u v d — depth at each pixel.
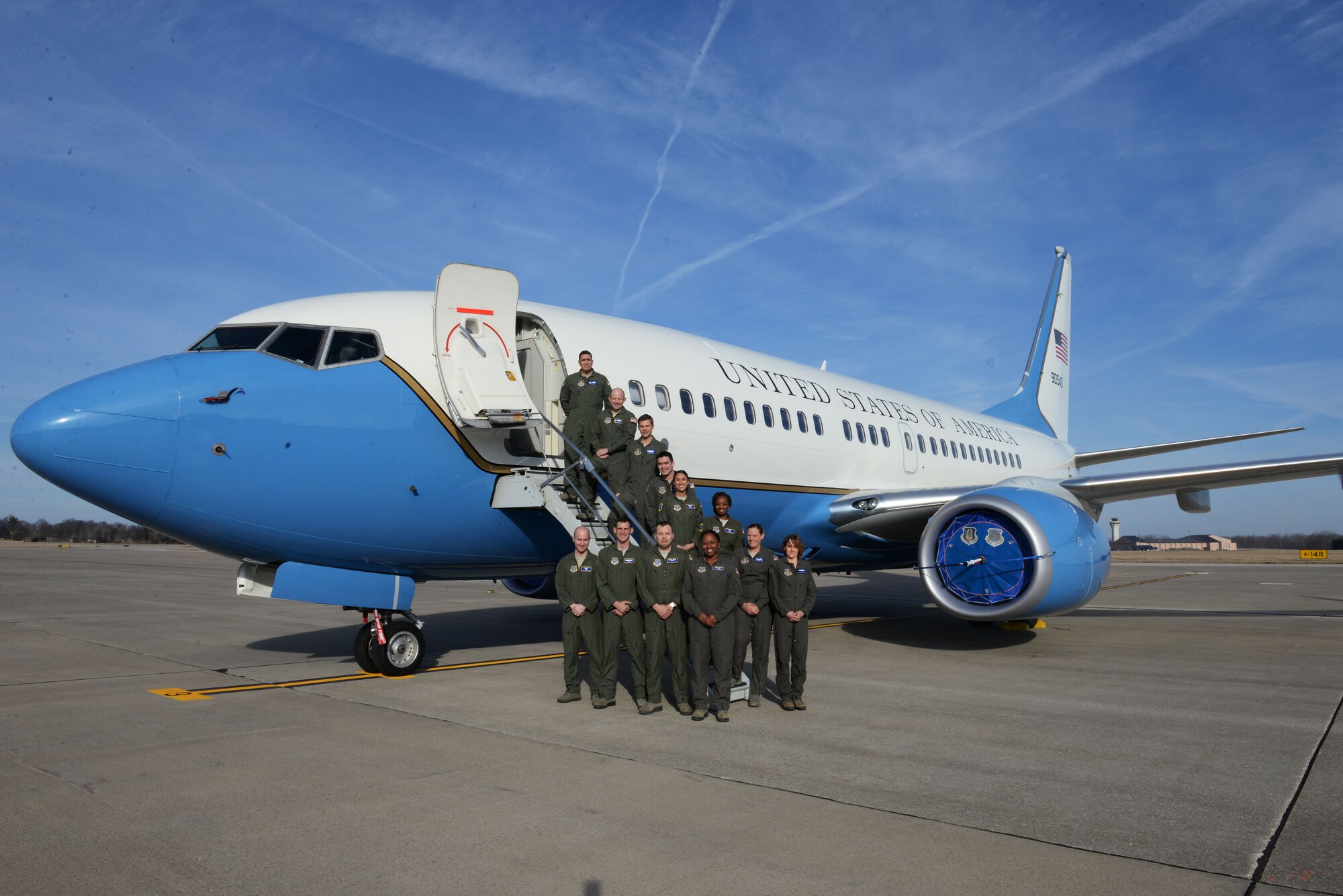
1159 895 3.61
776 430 12.52
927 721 6.86
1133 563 52.91
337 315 8.77
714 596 6.88
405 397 8.59
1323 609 17.86
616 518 9.09
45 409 7.50
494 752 5.84
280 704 7.37
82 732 6.36
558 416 9.89
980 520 10.61
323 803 4.73
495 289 9.07
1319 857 4.02
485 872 3.82
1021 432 22.34
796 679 7.30
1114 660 10.20
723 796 4.90
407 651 8.95
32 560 42.69
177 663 9.69
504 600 20.00
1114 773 5.40
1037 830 4.38
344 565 8.74
